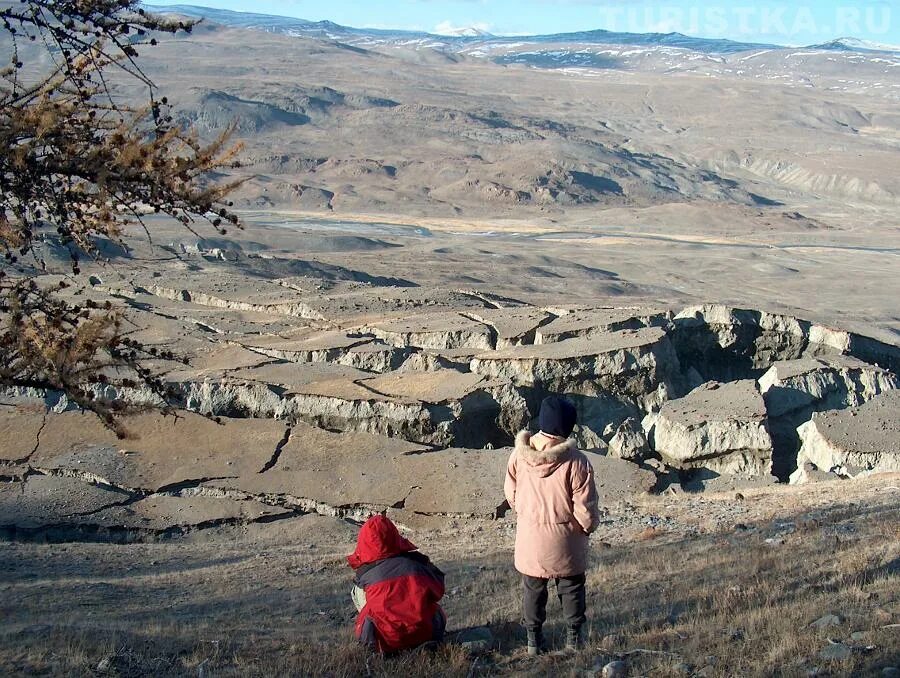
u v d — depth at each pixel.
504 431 33.06
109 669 8.10
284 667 8.12
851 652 7.13
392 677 7.61
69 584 15.37
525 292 83.94
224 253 80.69
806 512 17.86
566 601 7.89
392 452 28.84
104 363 7.88
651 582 11.52
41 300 7.85
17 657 8.49
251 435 29.70
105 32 7.55
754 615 8.53
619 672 7.22
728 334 44.22
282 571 17.23
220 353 37.28
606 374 35.94
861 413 32.09
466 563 16.17
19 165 7.09
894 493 19.80
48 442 28.64
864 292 96.75
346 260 97.38
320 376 34.34
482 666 7.83
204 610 13.13
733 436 31.00
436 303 49.38
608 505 24.27
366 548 8.46
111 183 7.37
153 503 25.91
